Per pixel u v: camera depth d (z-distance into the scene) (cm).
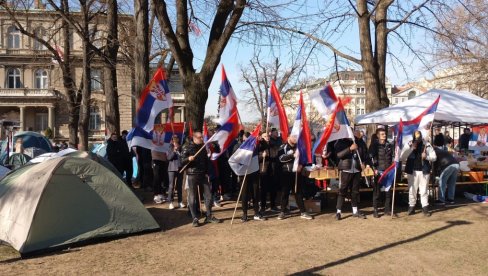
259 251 706
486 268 618
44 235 718
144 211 843
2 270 620
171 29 1177
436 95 1335
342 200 956
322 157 1094
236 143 1181
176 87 5331
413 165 993
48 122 5234
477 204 1134
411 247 723
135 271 612
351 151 949
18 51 4906
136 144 1057
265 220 949
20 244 695
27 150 1703
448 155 1145
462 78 2836
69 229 748
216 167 1120
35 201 724
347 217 977
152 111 1084
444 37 1445
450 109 1248
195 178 902
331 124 952
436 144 1678
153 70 2230
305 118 965
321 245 739
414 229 851
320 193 1088
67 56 1983
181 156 912
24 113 5184
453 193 1168
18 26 1691
